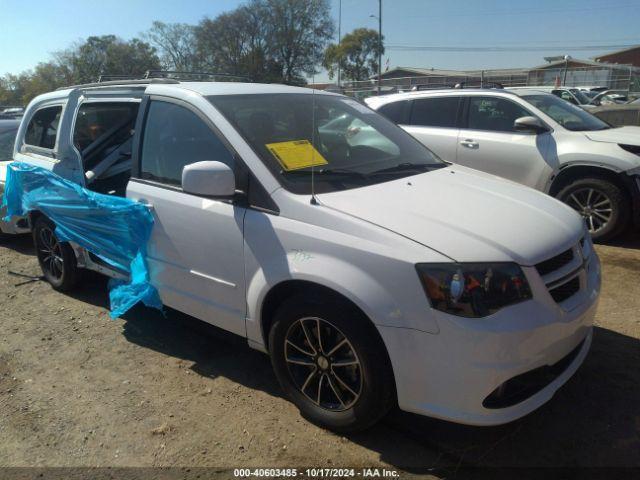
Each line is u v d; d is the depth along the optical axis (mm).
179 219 3340
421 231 2529
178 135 3471
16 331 4246
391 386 2609
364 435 2873
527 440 2793
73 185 4160
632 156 5555
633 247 5738
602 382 3254
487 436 2836
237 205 3037
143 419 3084
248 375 3512
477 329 2303
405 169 3506
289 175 2992
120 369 3635
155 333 4133
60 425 3059
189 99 3426
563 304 2598
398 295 2424
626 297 4441
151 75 4441
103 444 2891
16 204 4957
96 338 4082
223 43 43469
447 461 2668
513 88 7414
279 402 3203
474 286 2342
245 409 3145
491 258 2404
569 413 2988
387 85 31203
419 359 2416
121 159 4648
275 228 2836
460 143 6789
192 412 3133
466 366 2336
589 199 5898
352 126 3791
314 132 3438
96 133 4566
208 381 3455
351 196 2885
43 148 4777
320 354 2816
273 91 3738
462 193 3100
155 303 3730
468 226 2604
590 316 2789
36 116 4980
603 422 2908
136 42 47469
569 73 36531
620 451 2695
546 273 2562
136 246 3699
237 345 3918
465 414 2398
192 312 3482
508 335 2320
